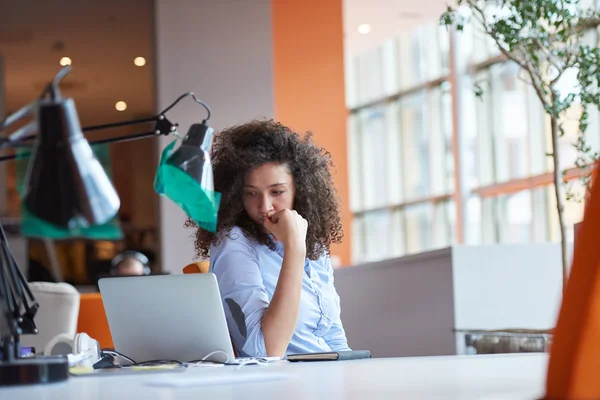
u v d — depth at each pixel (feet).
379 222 48.21
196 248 10.45
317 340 9.78
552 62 12.79
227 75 26.71
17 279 5.75
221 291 9.18
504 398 3.68
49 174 4.41
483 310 14.58
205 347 7.60
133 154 37.91
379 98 47.80
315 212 10.20
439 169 43.80
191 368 6.64
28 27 31.22
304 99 29.17
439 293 14.82
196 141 6.13
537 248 14.97
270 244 9.79
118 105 38.63
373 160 48.55
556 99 12.65
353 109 49.83
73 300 14.49
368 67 48.75
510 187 36.55
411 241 45.93
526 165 36.17
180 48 26.58
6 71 35.53
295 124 29.04
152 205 37.14
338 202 10.80
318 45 29.37
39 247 33.58
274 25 29.14
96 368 7.04
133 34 32.19
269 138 9.96
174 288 7.54
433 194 44.29
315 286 9.95
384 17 36.91
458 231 39.09
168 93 26.37
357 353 7.68
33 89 37.40
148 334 7.75
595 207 2.84
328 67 29.40
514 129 36.73
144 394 4.42
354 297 17.30
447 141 43.16
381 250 48.01
